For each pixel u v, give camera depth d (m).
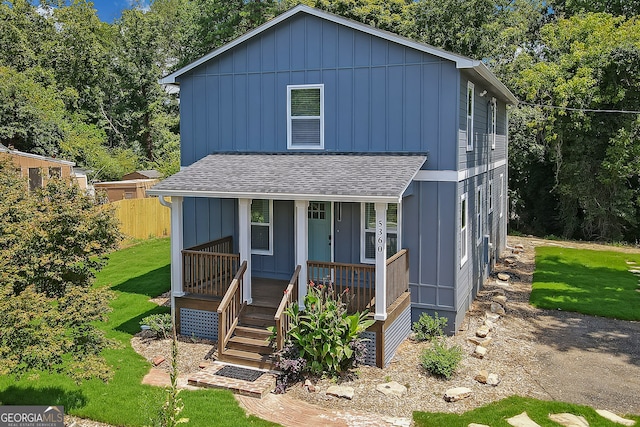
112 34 48.91
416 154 12.34
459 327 12.55
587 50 25.81
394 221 12.58
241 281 11.50
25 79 34.53
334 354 9.68
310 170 12.03
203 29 35.62
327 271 12.95
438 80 12.07
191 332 12.05
